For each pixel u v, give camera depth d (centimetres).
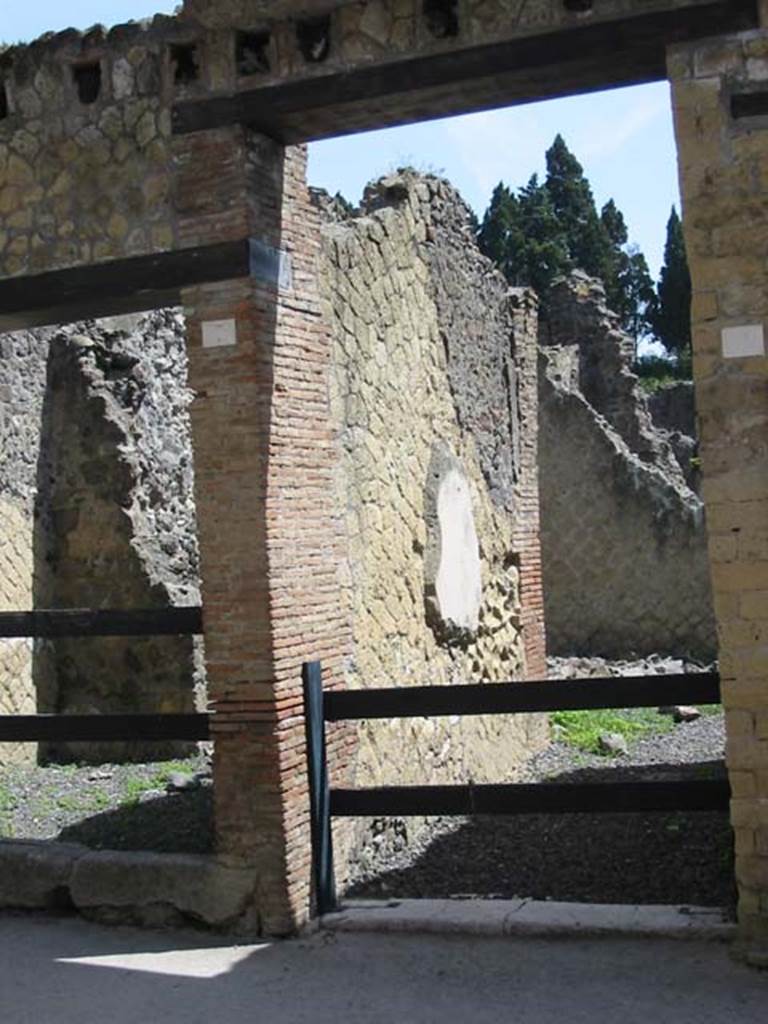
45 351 1230
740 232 646
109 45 761
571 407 2103
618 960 655
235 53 732
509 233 5481
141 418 1259
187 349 738
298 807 737
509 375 1362
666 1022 573
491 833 993
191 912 740
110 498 1212
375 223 1027
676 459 2619
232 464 729
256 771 725
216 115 735
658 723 1556
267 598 722
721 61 648
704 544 2028
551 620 2106
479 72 685
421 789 745
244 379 726
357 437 962
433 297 1151
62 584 1225
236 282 729
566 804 716
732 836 916
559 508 2106
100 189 764
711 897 788
